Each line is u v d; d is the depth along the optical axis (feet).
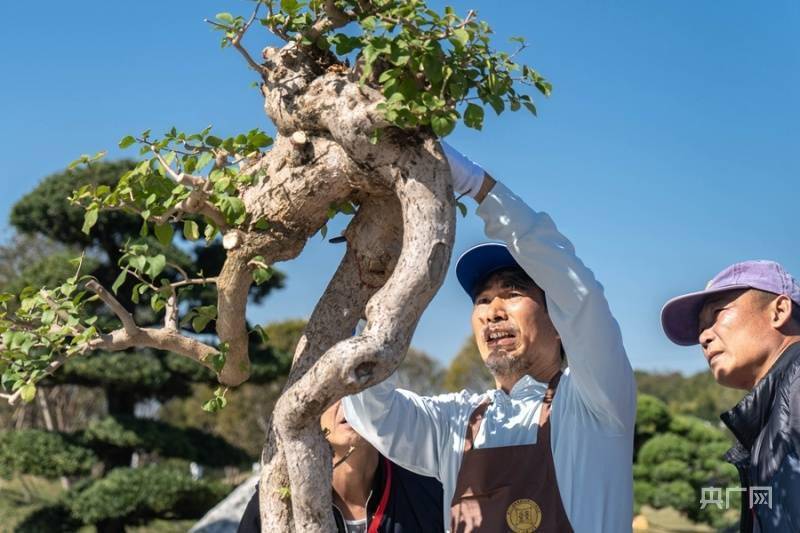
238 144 7.16
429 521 10.07
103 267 41.22
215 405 7.73
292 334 95.40
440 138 6.88
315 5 7.09
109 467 43.24
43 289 7.76
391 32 6.75
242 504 35.78
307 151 7.14
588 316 8.04
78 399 78.74
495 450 8.82
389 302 6.44
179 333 7.65
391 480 10.05
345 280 7.47
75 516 39.68
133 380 40.50
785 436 7.64
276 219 7.29
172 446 41.68
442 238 6.60
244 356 7.78
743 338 8.24
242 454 44.50
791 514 7.43
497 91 6.89
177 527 55.42
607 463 8.45
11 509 51.55
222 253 40.50
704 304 8.72
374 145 6.73
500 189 8.04
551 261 8.02
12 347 7.49
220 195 6.98
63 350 8.36
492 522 8.55
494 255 9.43
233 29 7.16
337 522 9.90
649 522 60.90
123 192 7.27
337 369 6.27
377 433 9.27
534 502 8.46
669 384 146.92
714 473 52.60
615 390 8.24
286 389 7.25
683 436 55.93
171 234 7.41
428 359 140.36
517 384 9.23
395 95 6.52
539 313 9.20
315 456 6.72
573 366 8.28
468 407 9.64
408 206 6.69
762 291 8.26
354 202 7.63
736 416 8.13
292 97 7.12
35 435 40.78
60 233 41.57
